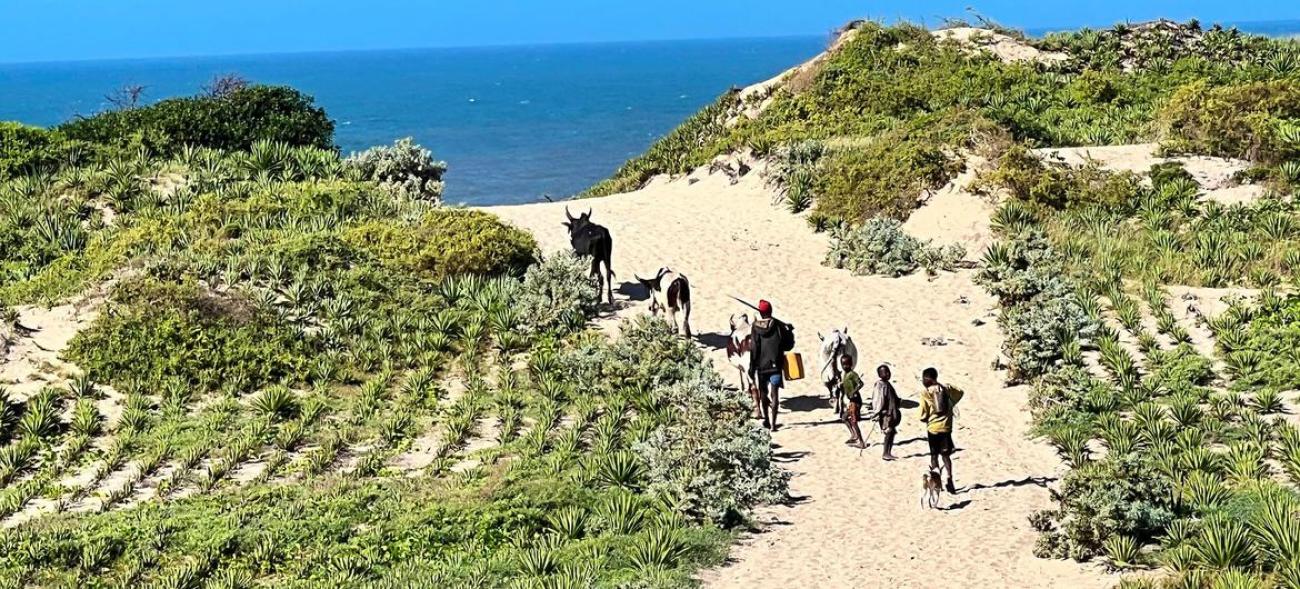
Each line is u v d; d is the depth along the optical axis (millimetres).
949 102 39969
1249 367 19625
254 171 32312
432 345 22203
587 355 21375
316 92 183500
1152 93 40188
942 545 14281
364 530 14992
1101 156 31406
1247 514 14117
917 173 29562
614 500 15719
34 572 13789
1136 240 26156
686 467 16297
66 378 20234
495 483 16266
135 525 14891
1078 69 43469
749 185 33688
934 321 23547
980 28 47062
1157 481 14227
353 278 24094
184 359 20750
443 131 104312
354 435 18688
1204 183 28984
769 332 18516
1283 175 28484
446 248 25500
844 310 24406
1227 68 43031
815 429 18750
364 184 30719
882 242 26984
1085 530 13750
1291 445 16047
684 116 114500
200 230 26688
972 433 18344
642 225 30516
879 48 45375
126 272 23938
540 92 170750
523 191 65812
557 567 13750
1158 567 13219
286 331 21938
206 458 17938
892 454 17531
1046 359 20578
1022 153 29422
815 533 14953
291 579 13570
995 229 27250
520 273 25969
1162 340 21375
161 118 35469
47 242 27750
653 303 23219
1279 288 23312
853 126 38281
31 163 31484
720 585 13461
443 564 14047
